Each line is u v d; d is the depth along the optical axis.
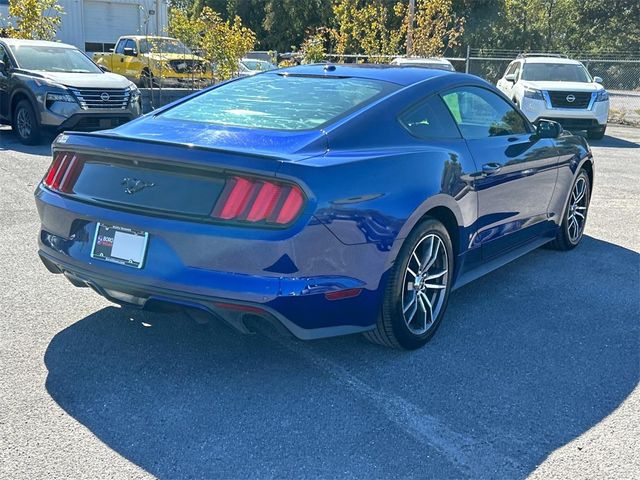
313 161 3.19
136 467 2.72
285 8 42.12
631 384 3.54
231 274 3.10
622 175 10.25
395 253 3.48
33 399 3.21
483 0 38.84
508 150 4.68
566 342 4.06
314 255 3.12
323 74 4.48
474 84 4.66
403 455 2.85
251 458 2.81
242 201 3.08
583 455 2.88
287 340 3.98
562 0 48.09
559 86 14.79
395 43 23.03
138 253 3.27
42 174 8.81
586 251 6.14
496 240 4.70
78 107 11.12
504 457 2.86
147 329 4.07
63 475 2.65
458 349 3.93
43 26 16.52
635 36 47.44
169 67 16.86
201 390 3.35
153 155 3.24
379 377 3.54
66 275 3.65
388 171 3.49
